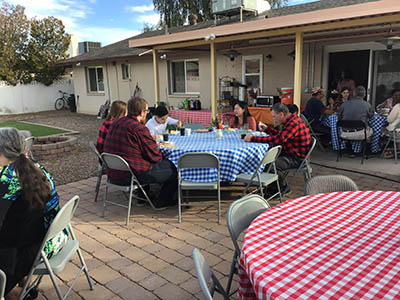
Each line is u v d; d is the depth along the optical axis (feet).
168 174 12.69
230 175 12.40
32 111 57.41
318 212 6.56
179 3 63.72
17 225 6.47
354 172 17.63
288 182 16.31
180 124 17.95
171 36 25.13
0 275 5.12
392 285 4.16
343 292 4.04
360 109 19.76
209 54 34.60
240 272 5.46
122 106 14.37
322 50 26.86
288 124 13.65
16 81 55.62
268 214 6.49
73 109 56.49
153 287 8.35
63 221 6.67
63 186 16.62
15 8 57.11
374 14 15.66
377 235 5.53
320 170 18.25
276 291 4.08
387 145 20.18
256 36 21.15
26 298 7.89
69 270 9.20
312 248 5.12
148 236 11.10
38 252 6.37
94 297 8.01
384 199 7.25
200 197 14.01
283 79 29.30
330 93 27.53
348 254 4.93
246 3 29.96
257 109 27.84
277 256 4.90
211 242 10.61
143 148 12.16
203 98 36.42
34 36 57.16
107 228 11.77
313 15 17.49
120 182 12.41
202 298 7.89
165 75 40.06
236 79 32.89
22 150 6.64
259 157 12.98
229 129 16.55
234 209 6.57
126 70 46.19
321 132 22.45
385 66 24.68
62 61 55.01
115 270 9.15
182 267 9.21
